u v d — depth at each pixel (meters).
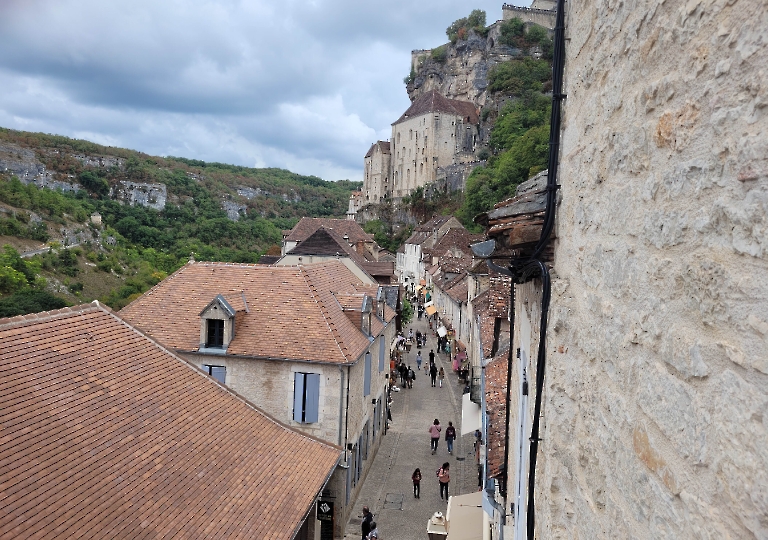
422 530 18.84
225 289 21.47
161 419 11.46
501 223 5.76
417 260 79.12
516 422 8.30
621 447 3.27
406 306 46.31
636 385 3.08
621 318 3.32
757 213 2.03
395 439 27.06
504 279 18.27
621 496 3.25
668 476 2.66
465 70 114.88
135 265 60.72
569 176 4.65
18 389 9.59
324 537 18.23
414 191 104.94
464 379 35.47
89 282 52.31
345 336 20.17
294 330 19.88
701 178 2.45
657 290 2.86
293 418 19.23
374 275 42.72
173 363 13.56
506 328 16.78
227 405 13.53
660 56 2.88
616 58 3.51
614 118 3.54
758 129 2.05
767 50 2.01
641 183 3.10
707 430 2.33
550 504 4.55
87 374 11.11
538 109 88.19
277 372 19.34
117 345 12.58
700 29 2.48
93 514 8.53
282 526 10.76
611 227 3.54
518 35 106.69
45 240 60.97
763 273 2.00
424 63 125.69
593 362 3.83
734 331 2.17
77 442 9.53
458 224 77.75
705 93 2.43
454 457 25.08
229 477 11.23
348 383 19.12
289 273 21.84
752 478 2.01
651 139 2.97
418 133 108.38
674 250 2.69
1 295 41.47
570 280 4.55
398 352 37.75
